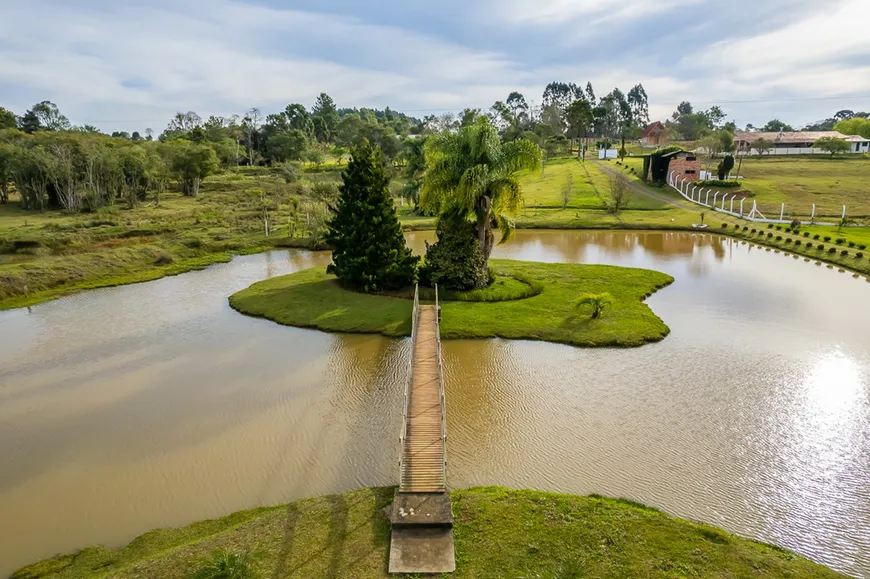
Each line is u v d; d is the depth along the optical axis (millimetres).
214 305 41531
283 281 46406
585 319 34562
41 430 23562
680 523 15695
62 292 46562
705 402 24234
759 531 16234
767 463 19625
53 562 15812
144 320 38250
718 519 16750
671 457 20078
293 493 18719
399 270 41000
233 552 14766
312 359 30234
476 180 36812
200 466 20484
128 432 23125
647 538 14961
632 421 22734
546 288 41812
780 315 36031
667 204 87188
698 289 42812
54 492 19266
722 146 134000
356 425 23062
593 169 123000
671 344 31188
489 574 13664
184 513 17922
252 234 71312
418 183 88688
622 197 86812
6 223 73375
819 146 132625
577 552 14391
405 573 13773
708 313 36688
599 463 19781
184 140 134875
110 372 29469
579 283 43250
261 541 15281
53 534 17156
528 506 16500
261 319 37562
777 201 82562
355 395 25828
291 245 66812
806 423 22328
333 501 17156
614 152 152875
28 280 47156
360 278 41594
